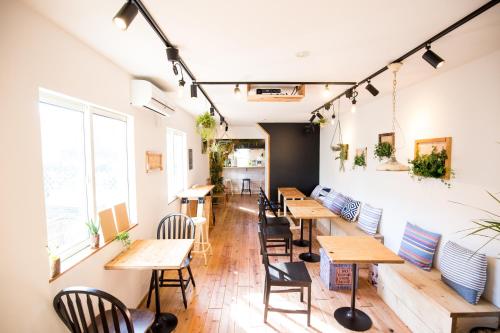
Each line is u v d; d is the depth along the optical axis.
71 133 1.97
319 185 6.93
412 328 2.30
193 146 5.78
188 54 2.14
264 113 5.45
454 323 1.95
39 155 1.47
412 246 2.85
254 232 5.23
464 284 2.12
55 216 1.82
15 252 1.30
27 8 1.38
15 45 1.31
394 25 1.66
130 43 1.90
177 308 2.66
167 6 1.42
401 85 3.16
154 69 2.51
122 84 2.48
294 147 7.08
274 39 1.86
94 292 1.40
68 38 1.72
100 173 2.35
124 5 1.29
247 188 10.18
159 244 2.56
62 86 1.66
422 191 2.92
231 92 3.46
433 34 1.79
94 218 2.16
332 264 2.99
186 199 4.31
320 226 5.37
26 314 1.35
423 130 2.93
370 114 4.20
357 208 4.53
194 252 3.88
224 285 3.12
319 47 2.01
